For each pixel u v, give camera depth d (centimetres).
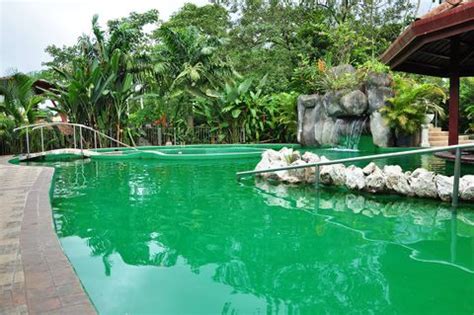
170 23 2167
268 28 2131
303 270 265
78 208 485
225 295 225
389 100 1144
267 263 280
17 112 1277
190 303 215
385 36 2175
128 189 624
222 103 1627
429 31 538
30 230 318
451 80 709
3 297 192
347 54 1755
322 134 1363
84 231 379
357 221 398
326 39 1997
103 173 837
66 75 1443
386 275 252
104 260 293
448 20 508
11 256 254
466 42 758
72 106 1401
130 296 225
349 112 1200
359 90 1205
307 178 608
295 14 2205
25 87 1283
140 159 1145
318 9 2231
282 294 226
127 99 1530
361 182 520
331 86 1297
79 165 1011
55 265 237
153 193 584
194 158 1080
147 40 2192
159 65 1606
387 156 465
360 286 234
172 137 1700
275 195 546
